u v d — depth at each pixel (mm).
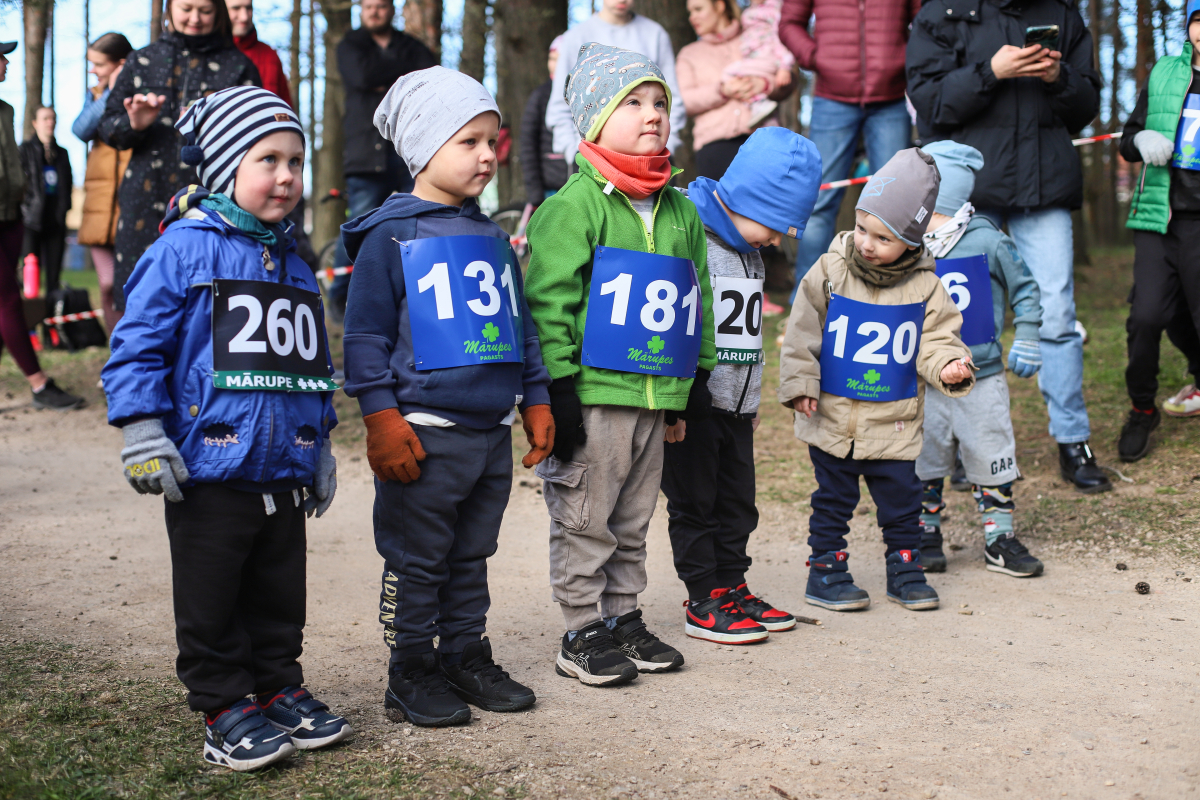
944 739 2549
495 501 2807
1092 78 4848
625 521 3104
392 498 2701
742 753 2480
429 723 2637
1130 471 4973
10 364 8883
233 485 2340
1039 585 3910
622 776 2352
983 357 4090
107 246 7324
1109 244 28891
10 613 3486
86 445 6441
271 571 2492
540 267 2947
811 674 3037
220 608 2365
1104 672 3002
